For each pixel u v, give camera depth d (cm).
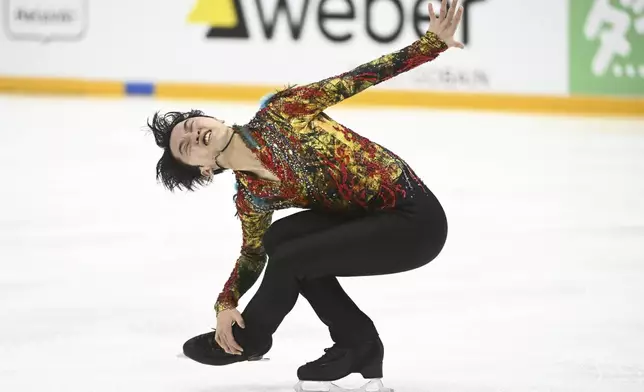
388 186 1074
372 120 4028
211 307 1639
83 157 3131
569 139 3797
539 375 1255
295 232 1091
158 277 1855
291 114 1068
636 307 1655
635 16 4397
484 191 2841
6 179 2814
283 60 4197
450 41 1081
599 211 2591
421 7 4231
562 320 1567
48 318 1560
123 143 3347
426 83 4344
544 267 1981
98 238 2194
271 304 1108
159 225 2341
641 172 3164
